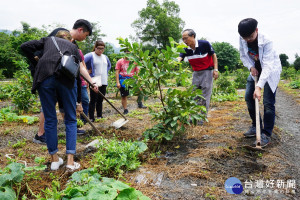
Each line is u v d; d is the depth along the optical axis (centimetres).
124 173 253
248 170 257
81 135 394
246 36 309
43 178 240
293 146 352
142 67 317
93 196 175
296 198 207
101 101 506
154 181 237
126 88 342
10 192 192
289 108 696
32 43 258
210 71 446
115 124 417
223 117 511
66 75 244
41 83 245
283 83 1741
